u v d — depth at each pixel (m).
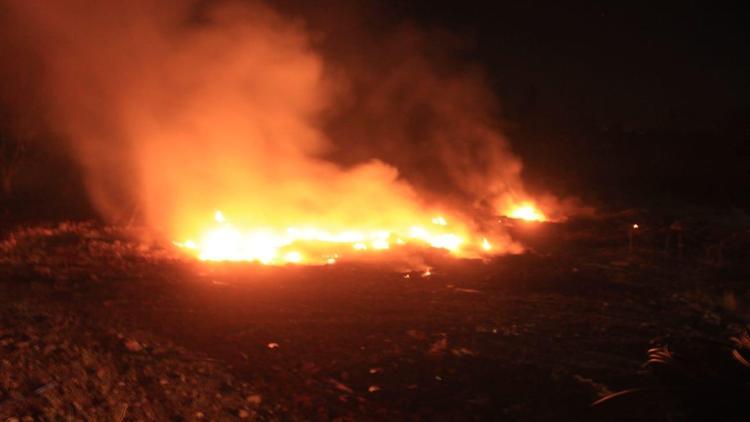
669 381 6.03
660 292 11.20
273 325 7.94
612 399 5.84
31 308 7.32
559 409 5.96
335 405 5.87
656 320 9.27
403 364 6.89
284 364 6.72
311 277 10.74
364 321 8.32
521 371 6.79
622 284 11.61
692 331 8.73
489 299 9.88
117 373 5.64
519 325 8.49
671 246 15.77
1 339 5.75
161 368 6.04
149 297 8.73
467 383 6.48
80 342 6.23
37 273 9.43
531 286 10.95
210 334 7.43
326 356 7.03
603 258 14.41
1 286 8.53
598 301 10.21
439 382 6.48
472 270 12.08
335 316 8.48
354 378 6.51
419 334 7.85
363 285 10.38
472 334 7.98
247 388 6.00
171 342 6.96
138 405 5.12
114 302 8.30
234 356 6.80
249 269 11.02
